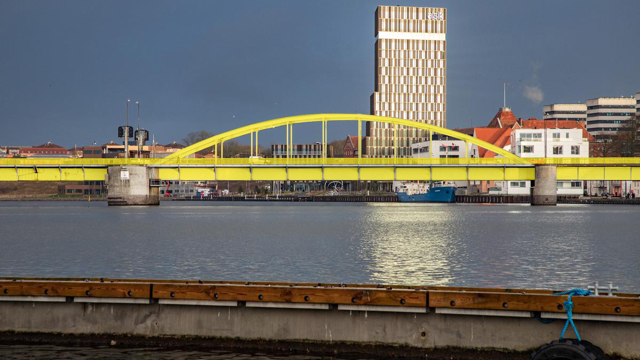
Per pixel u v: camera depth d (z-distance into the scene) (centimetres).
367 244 5684
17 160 12362
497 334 1828
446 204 17500
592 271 3891
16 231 7569
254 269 3966
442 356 1850
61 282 2008
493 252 4975
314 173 12069
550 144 16925
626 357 1753
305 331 1931
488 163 12356
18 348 1997
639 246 5466
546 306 1777
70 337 2017
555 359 1662
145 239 6306
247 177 12275
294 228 7969
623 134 18538
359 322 1900
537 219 9750
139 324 2002
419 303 1845
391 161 11994
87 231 7506
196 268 4025
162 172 13112
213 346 1966
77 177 12900
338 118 12375
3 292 2009
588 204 16038
